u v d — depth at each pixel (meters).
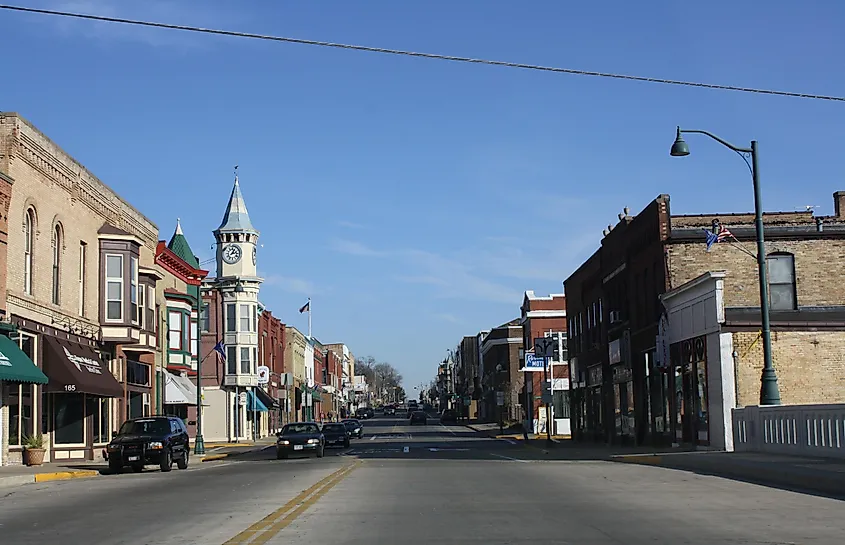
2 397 31.12
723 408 31.52
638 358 42.50
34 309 33.38
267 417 85.44
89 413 38.88
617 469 26.25
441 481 22.03
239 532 12.99
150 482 24.92
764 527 12.92
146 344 44.41
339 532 12.87
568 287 61.31
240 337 74.31
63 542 12.55
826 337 32.09
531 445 49.88
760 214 28.19
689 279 36.91
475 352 147.00
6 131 31.73
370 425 118.81
